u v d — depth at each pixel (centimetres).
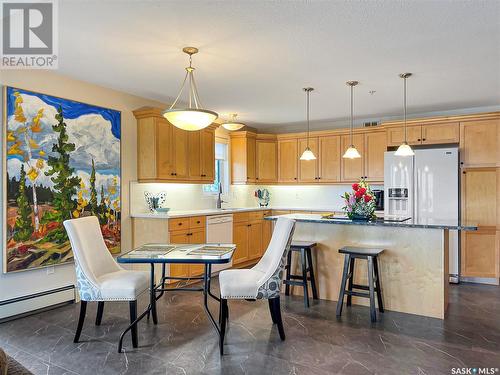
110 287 279
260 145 669
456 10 245
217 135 625
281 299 403
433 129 515
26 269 349
